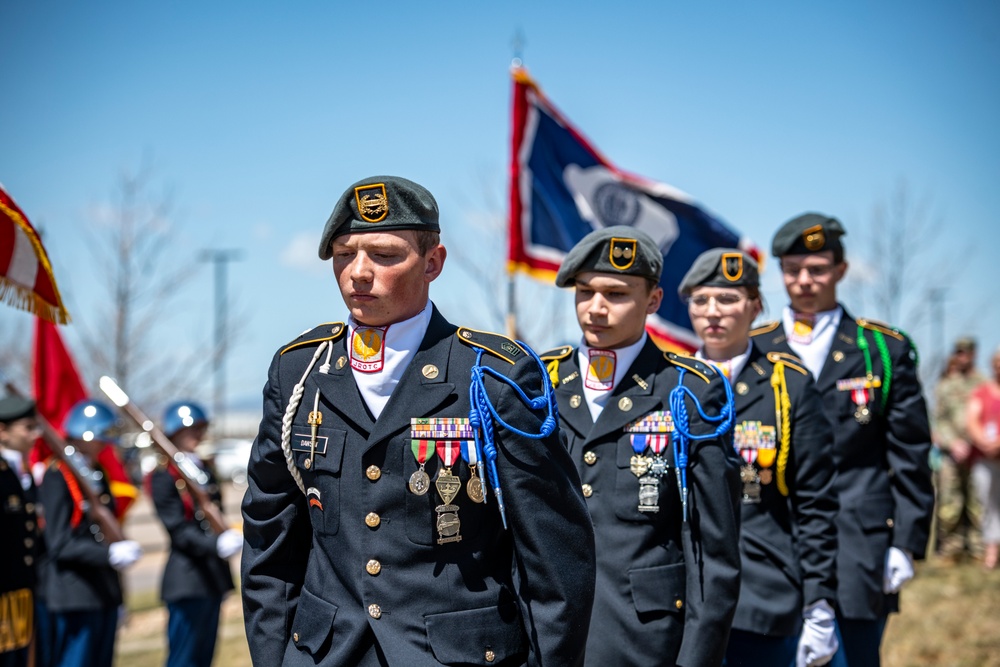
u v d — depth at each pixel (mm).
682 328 12234
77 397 11789
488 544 3791
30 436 8742
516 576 3840
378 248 3773
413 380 3840
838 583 6688
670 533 5160
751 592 6016
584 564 3816
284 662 3857
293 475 3939
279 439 3990
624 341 5430
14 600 7828
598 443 5281
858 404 7062
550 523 3758
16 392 8852
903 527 6996
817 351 7242
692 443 5086
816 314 7328
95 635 9117
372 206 3760
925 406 7156
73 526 9016
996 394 14789
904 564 6898
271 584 4043
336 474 3832
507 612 3770
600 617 5039
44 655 9000
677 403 5113
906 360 7145
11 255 6289
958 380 15516
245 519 4102
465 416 3801
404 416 3783
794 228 7273
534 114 11273
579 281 5438
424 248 3842
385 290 3789
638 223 11977
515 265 11070
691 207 12062
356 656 3709
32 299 6363
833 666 6719
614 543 5125
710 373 5285
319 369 3963
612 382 5398
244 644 12078
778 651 6016
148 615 14109
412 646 3637
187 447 10180
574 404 5434
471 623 3674
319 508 3877
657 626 4992
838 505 6215
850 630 6781
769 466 6172
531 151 11266
